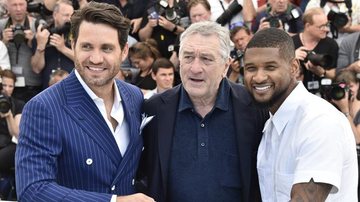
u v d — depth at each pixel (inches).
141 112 127.6
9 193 243.6
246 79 114.3
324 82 237.1
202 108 125.0
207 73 119.8
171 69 252.7
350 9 293.9
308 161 108.7
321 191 106.9
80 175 114.4
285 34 113.6
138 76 268.1
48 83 275.9
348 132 112.0
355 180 113.4
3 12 309.0
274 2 281.6
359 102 242.5
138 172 130.5
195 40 119.5
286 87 113.6
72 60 276.1
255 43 112.7
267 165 117.9
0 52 273.7
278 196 115.9
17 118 250.5
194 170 123.5
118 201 109.3
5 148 245.3
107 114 119.2
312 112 110.8
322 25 263.3
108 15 113.0
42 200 108.3
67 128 113.7
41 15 301.3
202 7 281.0
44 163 110.7
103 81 113.8
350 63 270.4
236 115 124.6
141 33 289.6
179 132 125.1
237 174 123.4
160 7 283.3
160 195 124.6
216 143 124.2
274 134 116.4
